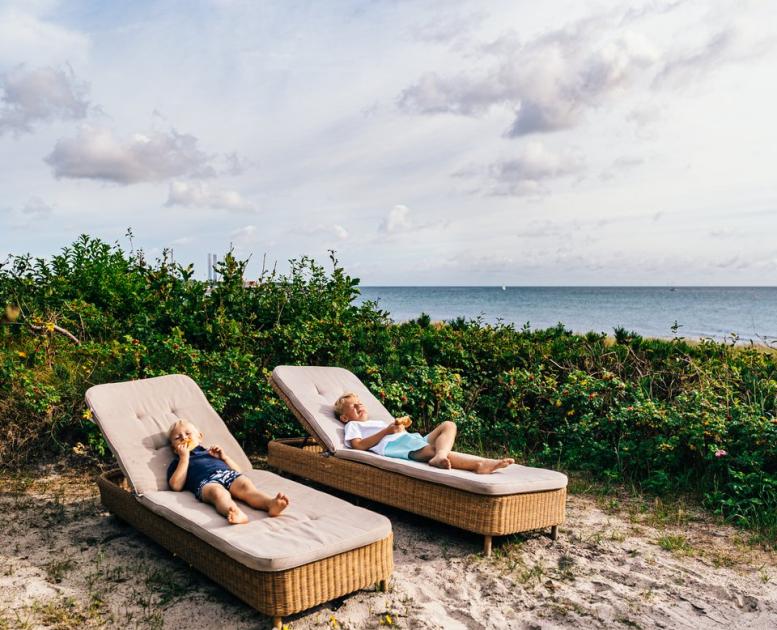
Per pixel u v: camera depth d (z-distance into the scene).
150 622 3.25
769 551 4.43
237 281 8.31
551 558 4.23
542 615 3.43
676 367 7.72
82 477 5.76
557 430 6.93
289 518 3.74
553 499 4.44
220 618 3.32
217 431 5.04
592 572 4.00
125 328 8.07
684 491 5.70
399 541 4.46
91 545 4.25
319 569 3.22
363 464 4.95
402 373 7.63
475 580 3.85
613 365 7.95
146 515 4.06
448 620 3.36
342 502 3.98
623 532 4.74
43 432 6.25
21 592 3.54
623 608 3.52
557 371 8.07
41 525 4.60
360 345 8.31
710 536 4.70
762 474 5.30
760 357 7.69
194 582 3.72
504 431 7.25
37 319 7.03
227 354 6.85
